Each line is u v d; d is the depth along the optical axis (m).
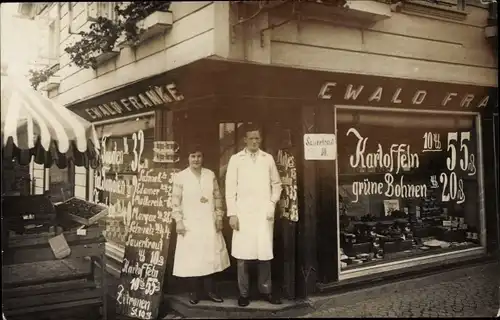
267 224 4.71
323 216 5.09
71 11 5.66
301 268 4.96
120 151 5.52
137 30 4.68
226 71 4.48
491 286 5.68
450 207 6.25
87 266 5.79
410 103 5.71
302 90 4.89
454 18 5.81
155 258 4.61
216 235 4.77
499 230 6.37
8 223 4.46
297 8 4.43
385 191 5.70
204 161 4.84
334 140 5.12
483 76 6.07
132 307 4.59
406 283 5.54
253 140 4.77
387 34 5.32
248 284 4.73
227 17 4.19
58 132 4.29
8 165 5.86
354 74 5.05
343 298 5.07
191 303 4.70
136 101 5.20
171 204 4.67
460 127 6.22
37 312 4.34
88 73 5.80
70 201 5.17
